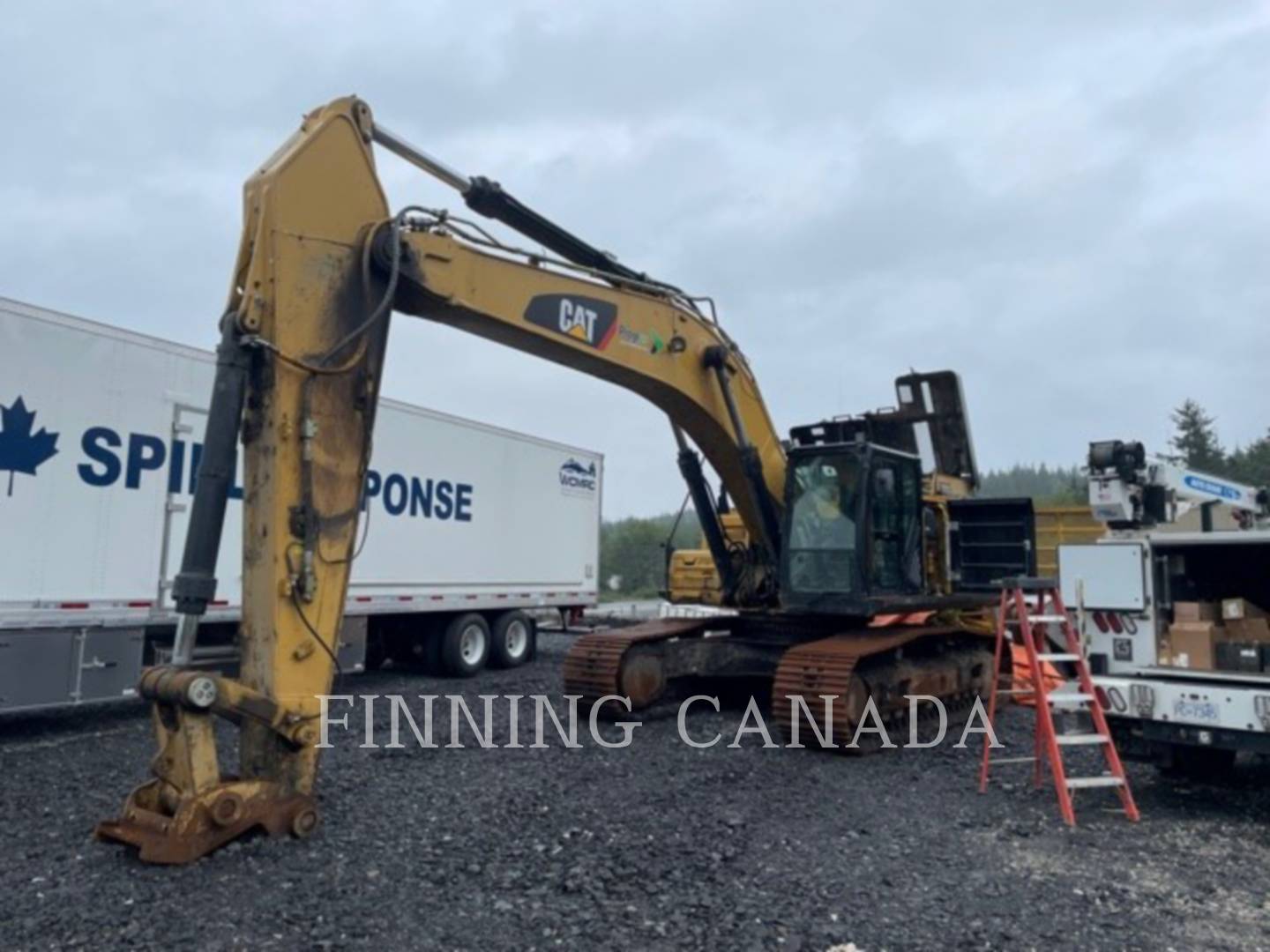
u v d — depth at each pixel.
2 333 8.03
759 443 9.41
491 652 14.38
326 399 5.41
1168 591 6.68
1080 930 4.21
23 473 8.15
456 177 6.45
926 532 10.27
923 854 5.29
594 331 7.46
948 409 11.27
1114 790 6.84
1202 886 4.80
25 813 5.86
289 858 4.84
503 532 14.42
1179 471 8.21
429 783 6.68
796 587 9.17
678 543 14.73
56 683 8.40
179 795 4.80
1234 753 7.20
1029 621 6.66
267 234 5.21
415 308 6.35
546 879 4.74
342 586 5.44
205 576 4.89
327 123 5.55
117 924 4.04
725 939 4.05
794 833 5.64
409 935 4.02
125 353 9.02
